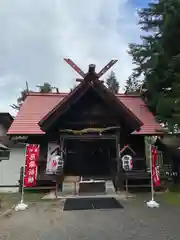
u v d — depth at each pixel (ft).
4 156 41.81
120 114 31.71
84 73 30.73
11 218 19.52
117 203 24.22
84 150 42.11
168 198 26.66
